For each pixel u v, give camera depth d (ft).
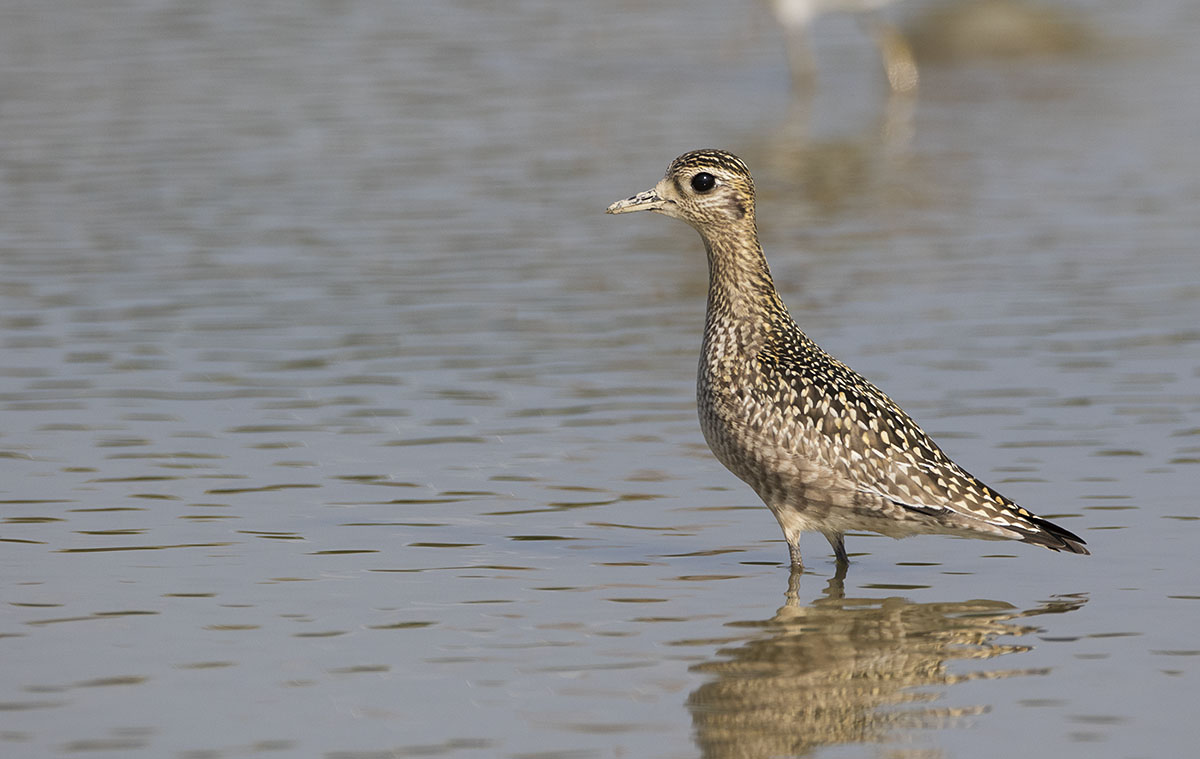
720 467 44.27
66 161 80.48
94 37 111.34
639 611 34.88
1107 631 33.55
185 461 44.37
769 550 38.93
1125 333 55.11
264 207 72.54
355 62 105.50
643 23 122.83
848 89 104.94
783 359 36.96
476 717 29.55
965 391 49.52
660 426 47.24
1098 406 48.03
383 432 46.80
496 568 37.37
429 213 71.72
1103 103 97.30
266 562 37.58
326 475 43.45
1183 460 43.45
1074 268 63.36
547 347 54.49
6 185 76.13
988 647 32.86
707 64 110.63
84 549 38.27
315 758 27.89
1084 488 41.63
